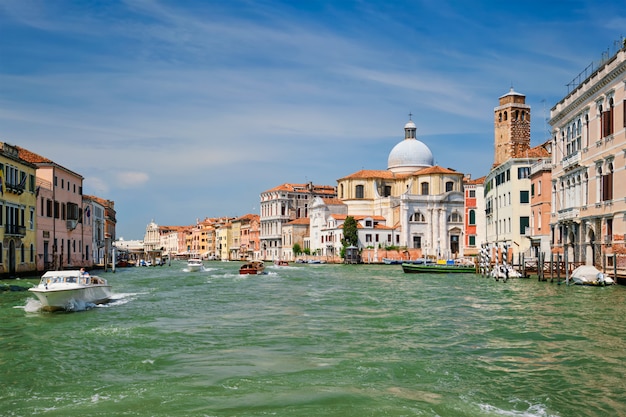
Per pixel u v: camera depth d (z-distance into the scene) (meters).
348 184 135.62
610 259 39.47
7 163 49.78
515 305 28.88
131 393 13.30
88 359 16.98
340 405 12.24
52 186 62.28
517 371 14.99
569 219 46.41
